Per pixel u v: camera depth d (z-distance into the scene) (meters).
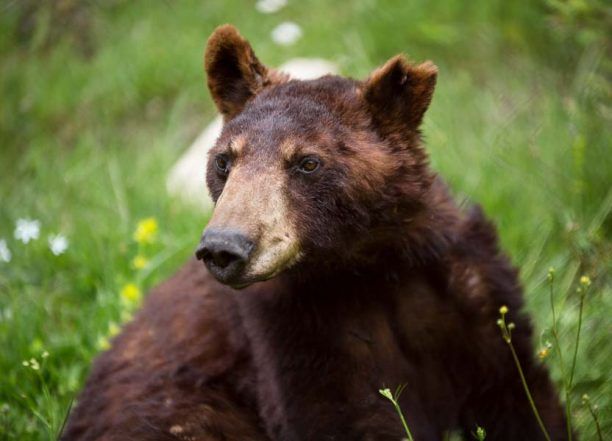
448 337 8.52
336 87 8.26
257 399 8.63
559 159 12.44
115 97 17.41
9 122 17.38
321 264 8.07
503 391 8.43
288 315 8.23
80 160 15.78
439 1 16.58
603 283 11.20
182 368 9.05
